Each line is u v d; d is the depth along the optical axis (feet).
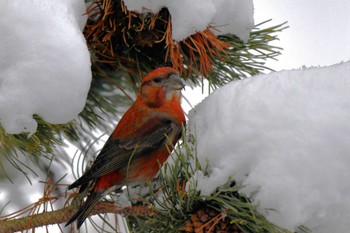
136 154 21.25
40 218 19.07
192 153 17.33
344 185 15.78
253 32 21.68
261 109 16.58
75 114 18.48
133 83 22.67
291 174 15.84
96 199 19.60
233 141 16.63
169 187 17.38
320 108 16.21
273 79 17.11
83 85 18.29
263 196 15.90
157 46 21.97
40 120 18.40
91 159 22.97
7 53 17.84
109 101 23.32
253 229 16.51
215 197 16.43
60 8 18.54
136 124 21.57
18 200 26.07
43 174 26.45
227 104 17.21
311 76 16.88
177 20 19.65
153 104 21.77
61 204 25.62
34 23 18.01
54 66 17.94
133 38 21.12
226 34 21.43
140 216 19.52
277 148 16.07
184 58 21.93
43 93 17.92
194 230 17.10
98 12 20.58
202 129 17.71
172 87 21.36
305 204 15.79
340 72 16.78
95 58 21.86
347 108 16.08
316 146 15.87
